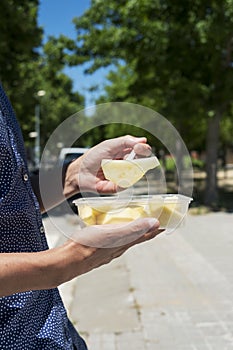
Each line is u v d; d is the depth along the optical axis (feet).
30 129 87.40
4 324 3.74
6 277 3.08
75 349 4.66
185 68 42.42
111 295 17.34
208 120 45.75
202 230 31.78
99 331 13.87
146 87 47.55
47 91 103.71
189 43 40.86
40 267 3.15
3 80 40.93
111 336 13.46
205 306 15.80
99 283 19.07
